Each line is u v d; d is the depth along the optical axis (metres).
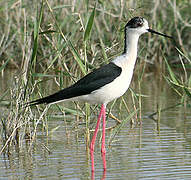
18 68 17.75
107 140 10.73
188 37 19.20
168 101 14.24
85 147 10.21
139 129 11.53
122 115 12.76
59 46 11.93
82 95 9.74
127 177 8.23
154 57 18.98
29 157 9.49
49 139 10.77
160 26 18.62
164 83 17.12
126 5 15.25
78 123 11.79
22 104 10.48
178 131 11.22
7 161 9.23
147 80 17.70
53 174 8.45
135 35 9.97
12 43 18.89
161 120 12.32
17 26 18.23
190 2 19.20
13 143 10.48
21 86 11.23
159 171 8.52
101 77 9.62
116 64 9.81
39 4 15.76
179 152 9.61
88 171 8.61
